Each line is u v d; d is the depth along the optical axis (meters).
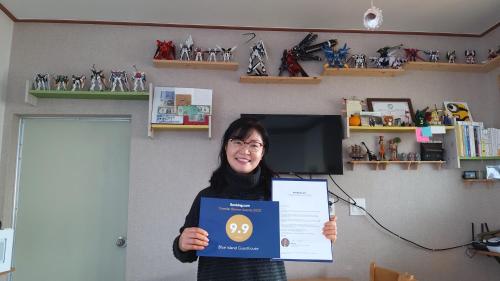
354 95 2.77
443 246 2.64
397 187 2.68
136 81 2.56
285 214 1.29
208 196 1.30
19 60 2.61
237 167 1.26
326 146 2.58
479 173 2.70
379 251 2.59
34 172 2.59
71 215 2.57
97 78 2.53
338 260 2.54
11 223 2.52
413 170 2.71
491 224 2.69
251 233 1.19
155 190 2.53
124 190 2.62
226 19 2.66
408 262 2.60
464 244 2.65
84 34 2.68
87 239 2.55
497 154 2.63
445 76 2.88
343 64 2.69
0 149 2.49
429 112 2.72
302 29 2.80
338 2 2.43
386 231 2.62
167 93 2.58
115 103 2.62
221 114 2.65
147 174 2.54
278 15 2.60
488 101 2.87
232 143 1.28
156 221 2.49
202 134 2.62
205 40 2.75
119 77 2.54
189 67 2.67
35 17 2.62
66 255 2.53
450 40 2.91
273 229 1.21
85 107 2.60
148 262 2.44
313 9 2.52
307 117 2.62
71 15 2.59
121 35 2.70
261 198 1.31
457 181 2.73
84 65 2.64
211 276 1.15
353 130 2.67
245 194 1.30
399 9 2.53
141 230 2.48
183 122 2.52
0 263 1.88
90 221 2.57
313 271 2.52
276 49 2.78
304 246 1.25
